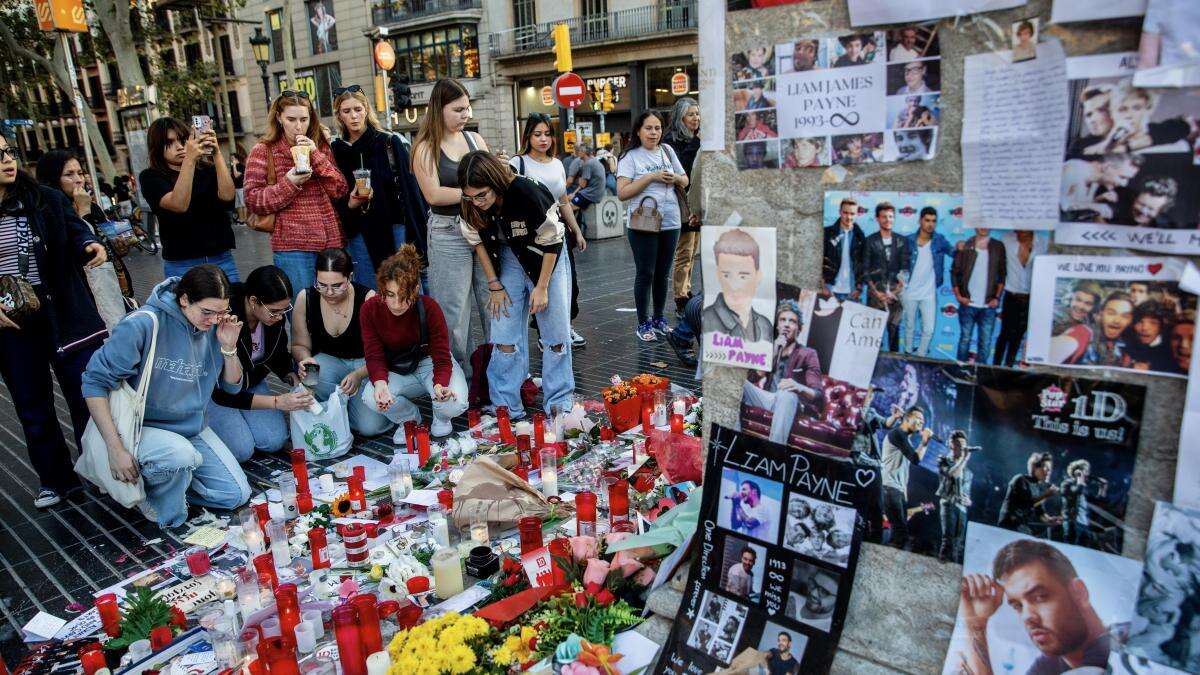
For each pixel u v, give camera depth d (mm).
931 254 1699
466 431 4801
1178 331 1461
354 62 34219
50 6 11625
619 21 26578
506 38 29578
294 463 3807
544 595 2559
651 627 2287
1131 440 1543
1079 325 1557
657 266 6707
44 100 44844
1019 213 1568
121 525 3846
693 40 25109
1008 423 1670
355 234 5641
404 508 3715
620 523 3094
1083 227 1510
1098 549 1613
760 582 2053
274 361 4578
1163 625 1565
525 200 4312
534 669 2195
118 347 3584
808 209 1847
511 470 3902
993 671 1758
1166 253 1435
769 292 1944
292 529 3570
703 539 2164
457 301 5082
